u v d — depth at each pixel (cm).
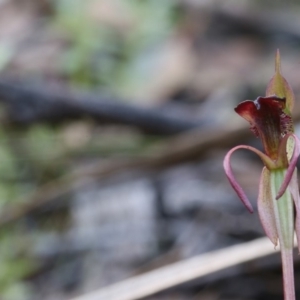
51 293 31
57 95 33
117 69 47
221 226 33
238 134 31
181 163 33
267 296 29
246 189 36
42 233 35
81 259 33
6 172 37
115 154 38
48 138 38
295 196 20
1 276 32
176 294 29
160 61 49
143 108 34
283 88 21
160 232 34
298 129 33
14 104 33
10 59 42
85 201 37
